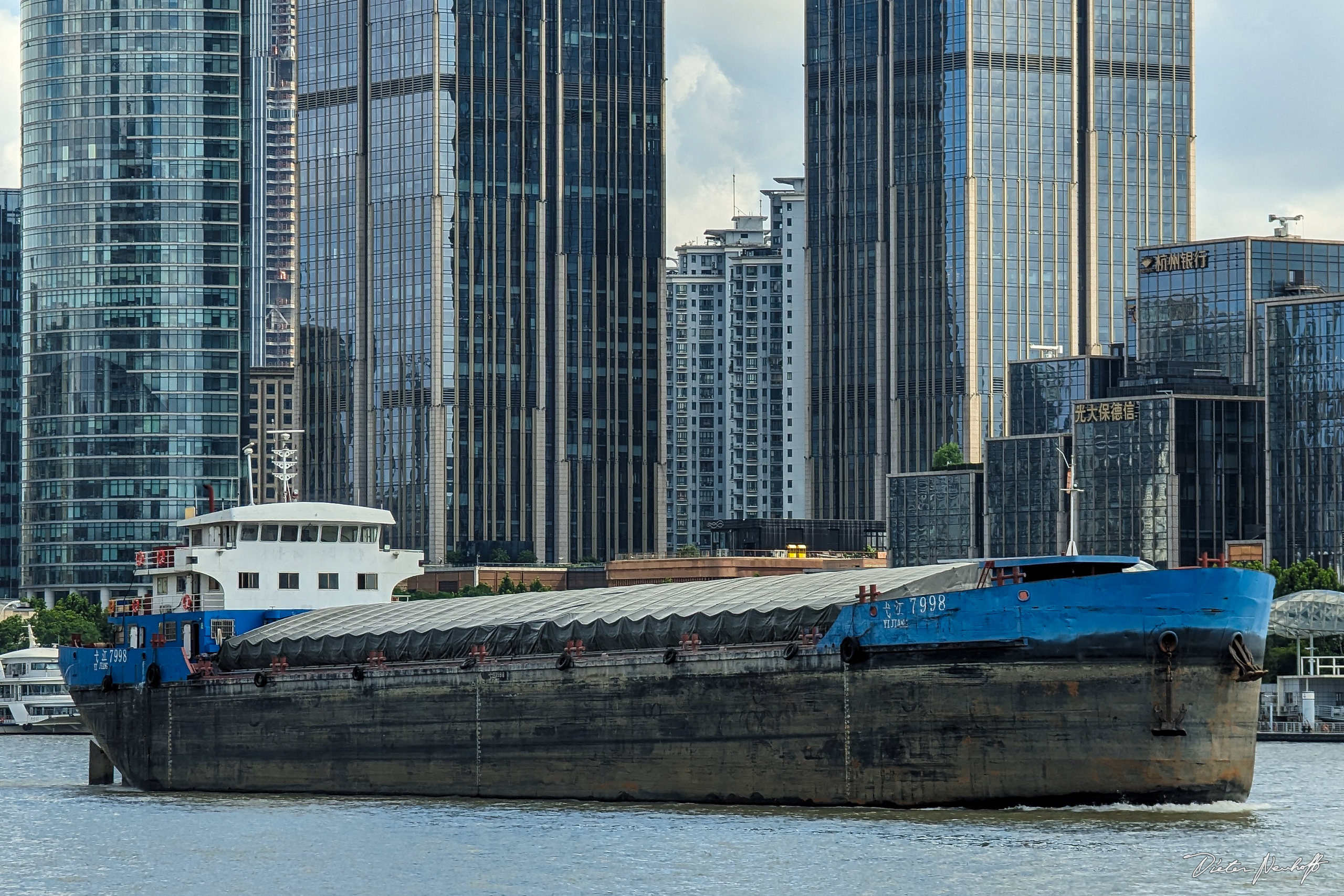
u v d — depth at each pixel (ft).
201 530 639.76
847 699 469.16
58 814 544.21
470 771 531.09
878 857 409.90
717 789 488.85
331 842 461.37
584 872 408.67
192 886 415.23
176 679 604.08
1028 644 447.42
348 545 627.87
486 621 545.44
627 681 503.20
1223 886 383.86
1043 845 418.31
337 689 558.97
